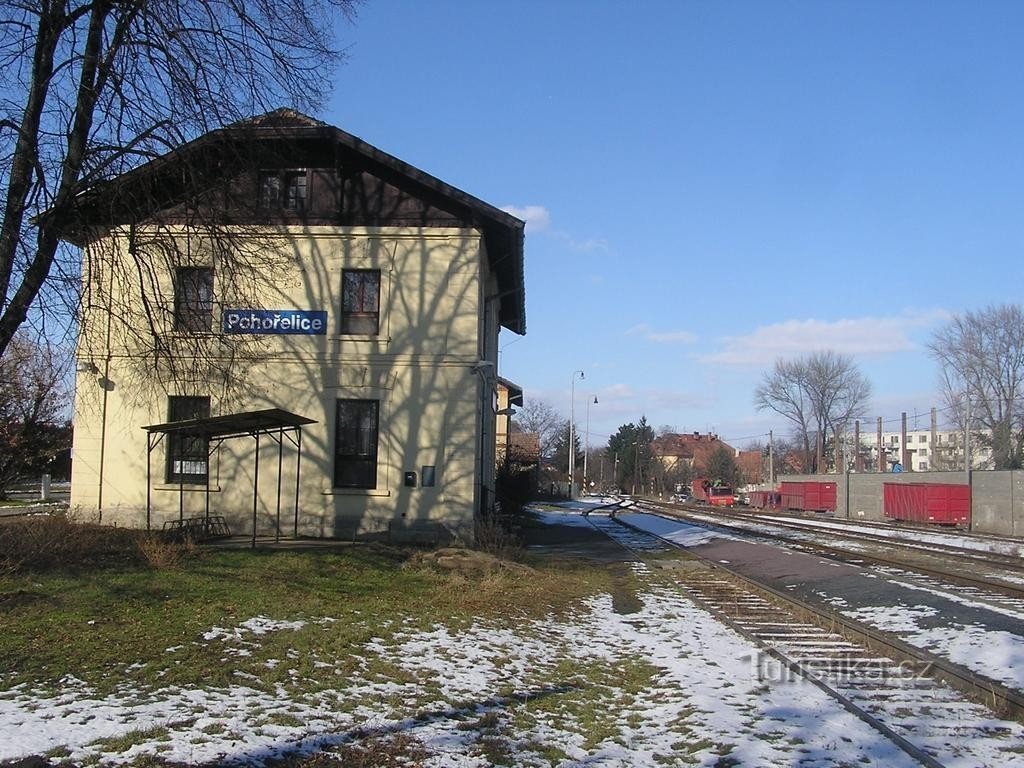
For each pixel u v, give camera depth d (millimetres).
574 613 12906
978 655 9469
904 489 48031
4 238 11883
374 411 20578
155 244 13281
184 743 5695
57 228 12523
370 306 20844
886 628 11641
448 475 20250
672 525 37594
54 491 42188
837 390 84562
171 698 6727
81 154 12469
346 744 6023
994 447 59094
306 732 6172
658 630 11766
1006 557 21984
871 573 16859
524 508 41812
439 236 20719
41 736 5656
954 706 7633
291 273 20531
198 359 16609
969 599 13367
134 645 8289
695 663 9547
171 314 14461
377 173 20969
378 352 20531
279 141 16031
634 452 123125
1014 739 6621
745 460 136375
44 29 12125
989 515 42594
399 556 16797
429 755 5930
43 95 12352
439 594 12836
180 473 18938
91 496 20312
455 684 8031
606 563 20484
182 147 12945
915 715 7355
